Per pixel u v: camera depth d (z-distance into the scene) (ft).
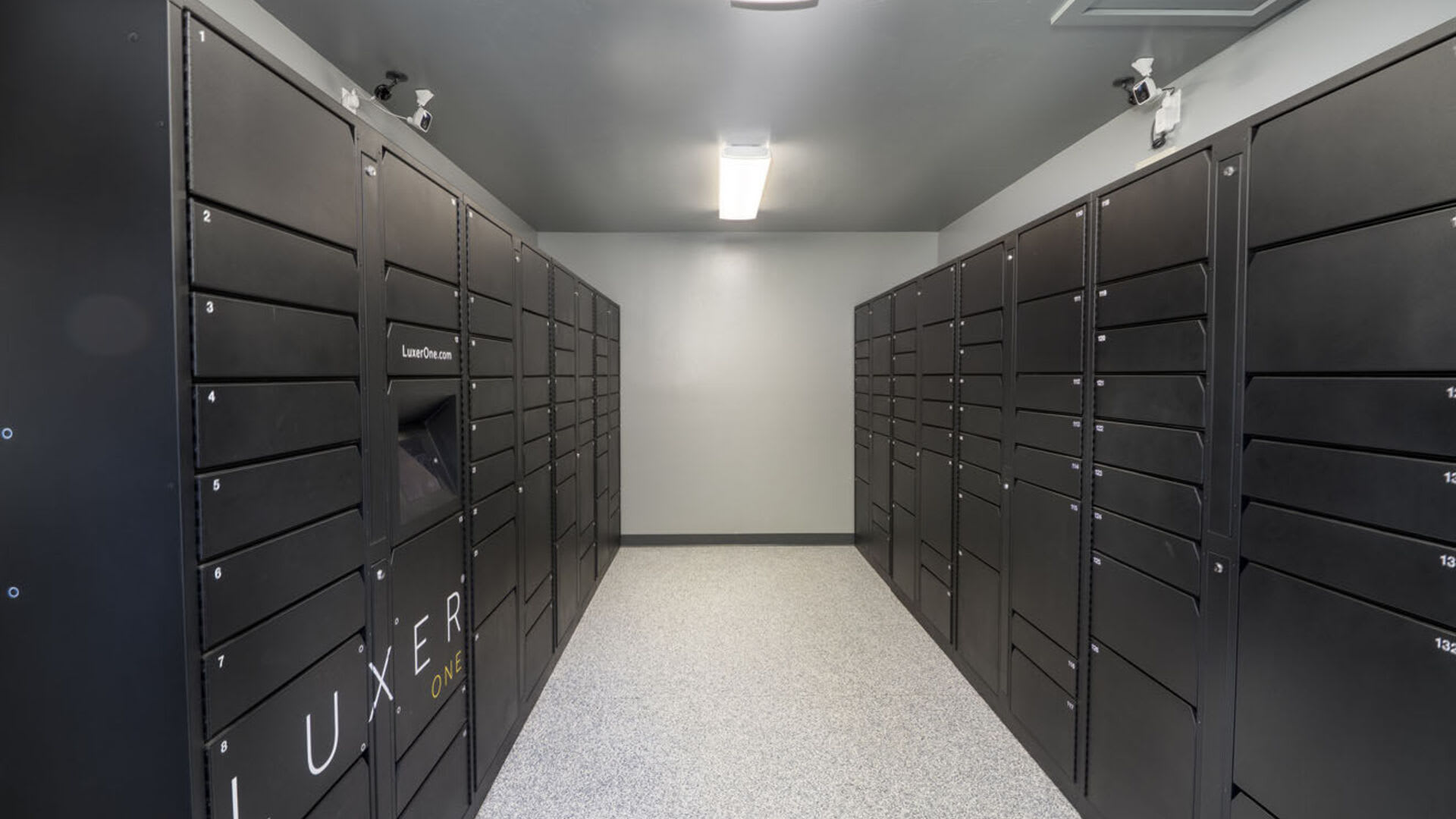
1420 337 3.08
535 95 8.15
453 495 5.48
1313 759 3.67
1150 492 5.10
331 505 3.69
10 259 2.64
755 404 16.49
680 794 6.51
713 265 16.34
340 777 3.80
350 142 3.88
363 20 6.41
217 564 2.78
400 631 4.55
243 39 2.94
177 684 2.63
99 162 2.58
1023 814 6.20
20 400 2.65
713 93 8.15
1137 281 5.27
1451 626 2.96
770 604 12.05
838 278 16.39
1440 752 3.01
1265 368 3.99
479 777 6.16
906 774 6.82
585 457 11.44
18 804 2.77
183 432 2.60
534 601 8.11
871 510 14.33
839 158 10.65
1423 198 3.05
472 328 5.94
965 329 8.88
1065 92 8.22
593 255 16.33
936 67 7.52
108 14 2.56
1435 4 5.14
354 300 3.93
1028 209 11.50
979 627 8.53
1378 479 3.29
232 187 2.86
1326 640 3.59
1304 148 3.69
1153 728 5.09
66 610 2.68
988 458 8.20
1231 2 6.18
